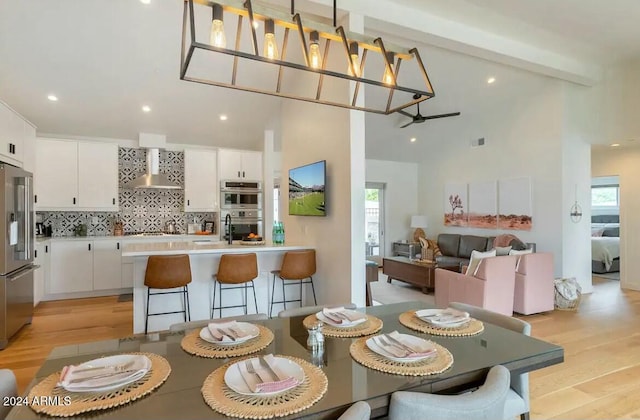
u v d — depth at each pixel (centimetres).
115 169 572
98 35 376
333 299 369
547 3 352
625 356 317
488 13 369
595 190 1004
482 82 555
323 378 122
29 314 405
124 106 505
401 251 854
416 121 555
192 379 121
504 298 409
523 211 610
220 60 431
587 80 522
